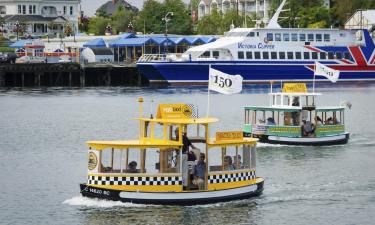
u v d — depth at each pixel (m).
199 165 71.75
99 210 70.75
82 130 129.38
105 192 71.00
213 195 72.00
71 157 100.50
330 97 190.75
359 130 126.94
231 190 72.94
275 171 89.75
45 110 164.00
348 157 99.69
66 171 90.31
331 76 129.12
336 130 110.56
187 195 71.12
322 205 74.25
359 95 197.38
